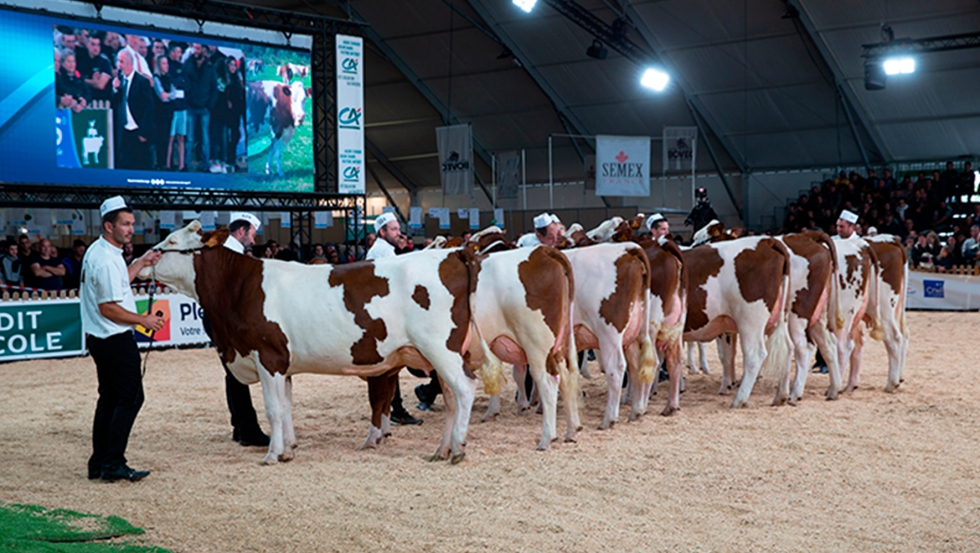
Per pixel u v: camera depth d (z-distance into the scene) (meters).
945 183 26.33
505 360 8.15
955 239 21.78
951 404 9.50
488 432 8.64
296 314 7.34
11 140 16.08
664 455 7.40
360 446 8.12
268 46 18.78
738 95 29.47
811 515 5.73
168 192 17.66
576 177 36.41
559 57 30.45
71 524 5.63
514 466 7.17
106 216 6.70
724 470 6.87
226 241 8.06
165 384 12.17
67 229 25.39
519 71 31.95
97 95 16.81
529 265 7.77
